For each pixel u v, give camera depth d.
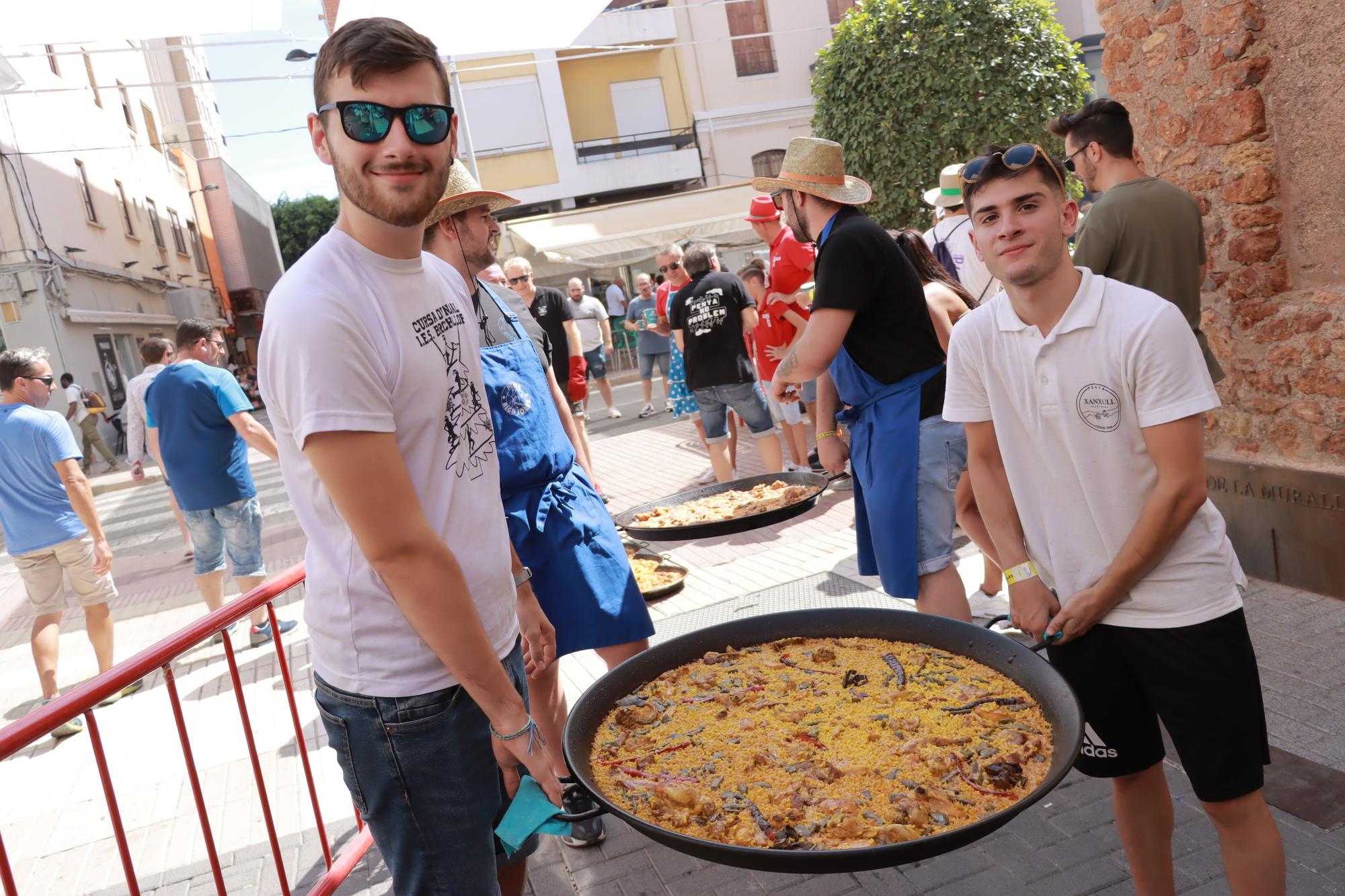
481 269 2.94
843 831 1.54
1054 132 4.11
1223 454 4.62
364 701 1.75
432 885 1.85
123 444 21.70
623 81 25.69
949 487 3.21
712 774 1.80
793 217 3.37
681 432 11.85
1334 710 3.23
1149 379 1.91
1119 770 2.21
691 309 7.52
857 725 1.91
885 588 3.31
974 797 1.62
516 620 2.00
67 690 5.87
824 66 15.73
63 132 21.86
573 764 1.75
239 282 42.62
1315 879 2.46
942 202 5.11
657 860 3.04
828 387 3.63
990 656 2.07
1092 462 2.03
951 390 2.28
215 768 4.33
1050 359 2.02
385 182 1.57
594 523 3.01
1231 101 4.30
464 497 1.81
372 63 1.52
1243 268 4.41
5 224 18.67
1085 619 2.07
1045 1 15.31
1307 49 4.02
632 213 21.56
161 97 32.50
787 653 2.30
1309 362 4.12
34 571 5.55
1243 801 2.04
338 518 1.69
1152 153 4.84
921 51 14.66
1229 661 2.01
